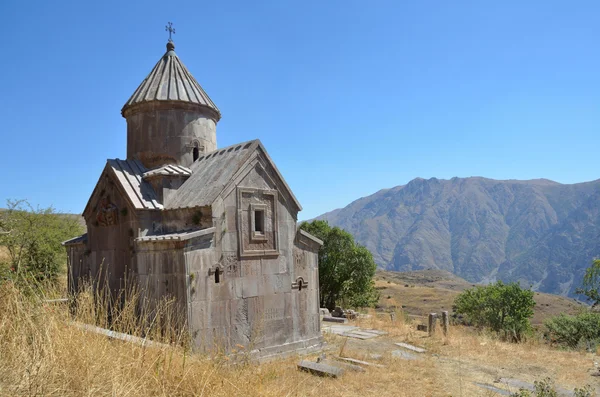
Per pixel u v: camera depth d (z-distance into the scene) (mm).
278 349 12539
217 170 13078
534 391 9844
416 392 9734
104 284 13391
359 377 10359
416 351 13812
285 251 13242
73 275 15414
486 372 11711
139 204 12750
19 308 6074
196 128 15555
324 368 10500
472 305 30766
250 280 12219
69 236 26422
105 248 13945
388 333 16625
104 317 7453
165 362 6238
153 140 15055
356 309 30891
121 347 6172
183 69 16438
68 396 4891
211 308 11250
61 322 6402
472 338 15977
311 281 13875
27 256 14125
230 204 12039
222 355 8641
